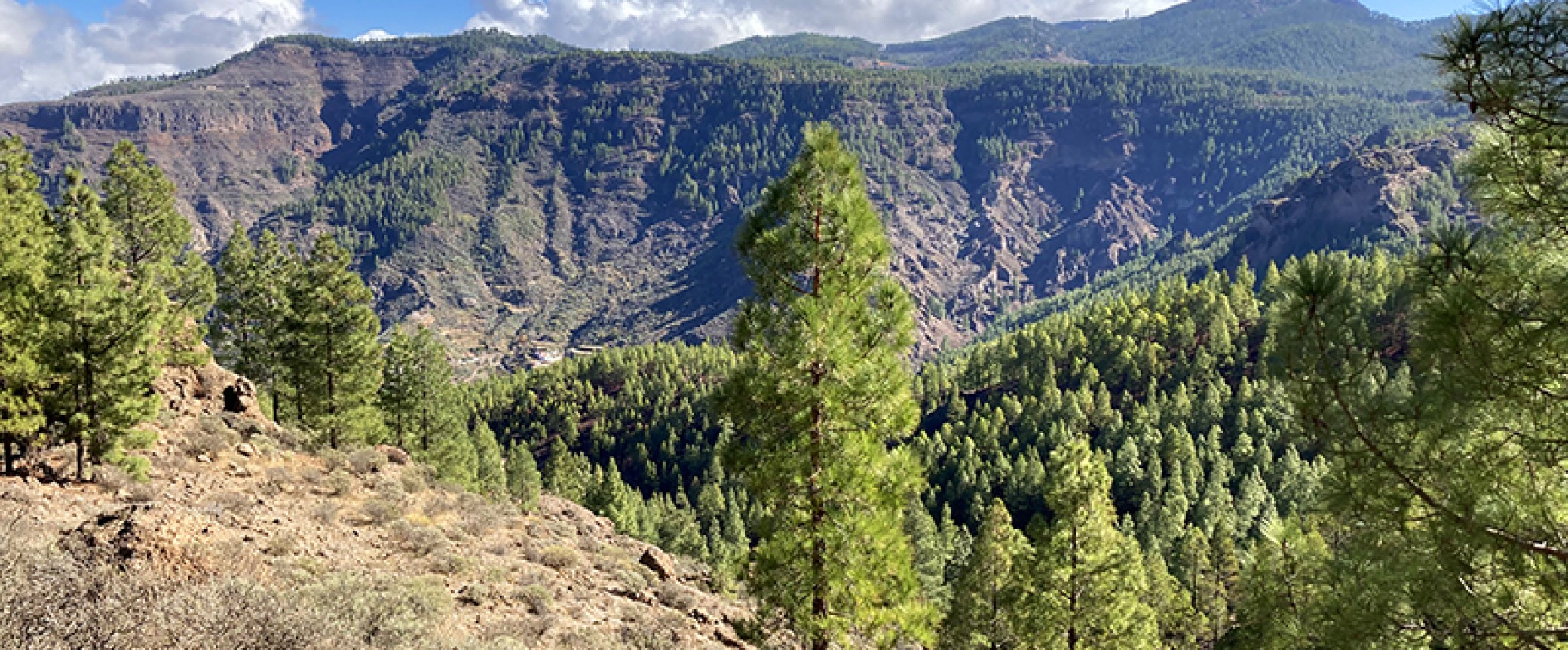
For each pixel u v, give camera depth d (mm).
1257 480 76250
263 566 12305
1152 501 79000
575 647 13750
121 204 37250
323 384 39031
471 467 62219
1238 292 124438
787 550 13172
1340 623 7082
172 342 29031
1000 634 30672
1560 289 5723
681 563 32531
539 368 190625
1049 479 25562
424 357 53844
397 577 14484
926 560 63188
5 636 7020
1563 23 5617
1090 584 24688
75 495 17047
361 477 26641
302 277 38594
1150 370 113938
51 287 19938
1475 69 6055
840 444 13039
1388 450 6359
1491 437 6375
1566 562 6145
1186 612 48781
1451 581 6305
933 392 134250
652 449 141500
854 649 14039
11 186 32688
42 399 18484
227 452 24578
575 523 35469
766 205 13711
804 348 12406
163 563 10562
